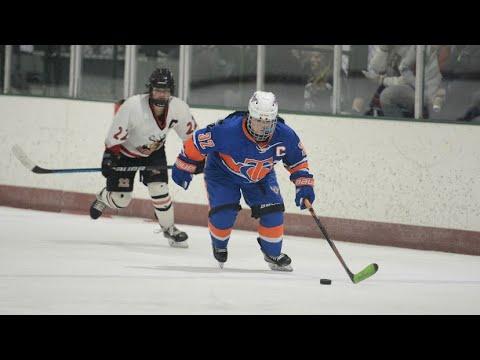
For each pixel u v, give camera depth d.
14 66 29.08
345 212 24.62
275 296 16.20
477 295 17.23
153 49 27.47
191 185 26.61
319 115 24.92
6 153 28.98
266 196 18.61
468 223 22.98
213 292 16.38
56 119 28.28
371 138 24.20
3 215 26.73
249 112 17.52
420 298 16.66
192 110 26.70
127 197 22.19
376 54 24.62
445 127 23.22
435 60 23.81
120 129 21.36
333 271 19.59
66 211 28.12
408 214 23.77
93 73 28.17
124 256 20.44
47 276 17.45
